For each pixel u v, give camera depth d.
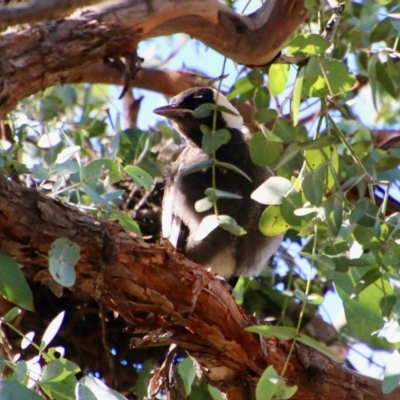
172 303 6.76
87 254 6.23
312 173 6.94
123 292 6.60
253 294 11.06
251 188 10.14
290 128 7.45
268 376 6.30
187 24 7.25
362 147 9.98
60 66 6.65
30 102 9.55
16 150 6.96
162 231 10.32
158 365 10.27
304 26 9.77
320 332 11.14
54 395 6.16
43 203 6.09
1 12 5.95
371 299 7.47
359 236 7.11
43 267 6.26
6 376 7.98
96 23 6.72
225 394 7.58
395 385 6.58
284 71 8.30
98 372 10.24
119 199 10.69
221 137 7.54
